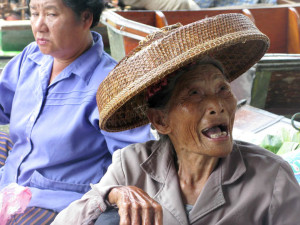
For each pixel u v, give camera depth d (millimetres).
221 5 5418
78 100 1877
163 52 1131
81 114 1844
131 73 1169
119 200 1198
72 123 1857
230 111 1243
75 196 1886
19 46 4965
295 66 2889
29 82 2051
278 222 1248
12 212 1741
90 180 1919
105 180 1413
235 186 1275
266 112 2615
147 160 1381
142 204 1155
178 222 1281
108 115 1246
